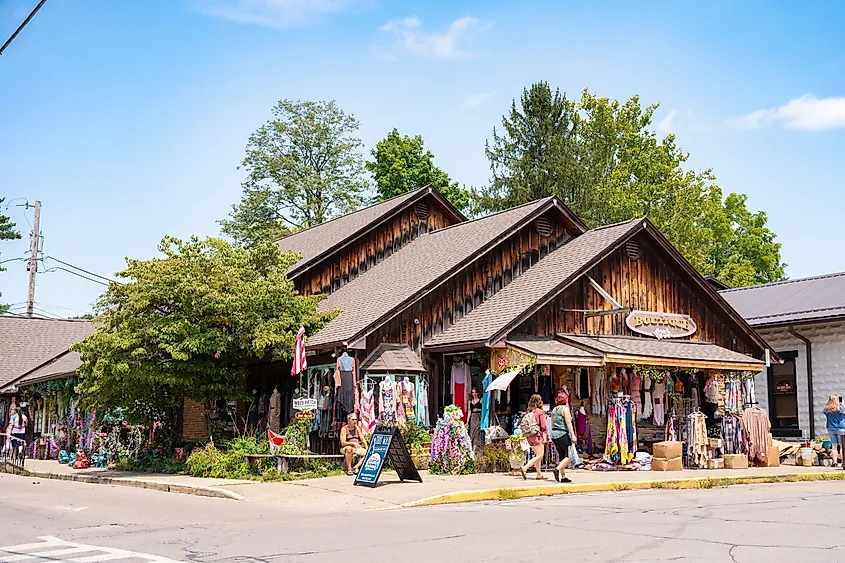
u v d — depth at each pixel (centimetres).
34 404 3512
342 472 1969
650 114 5556
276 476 1922
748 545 966
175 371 2123
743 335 2641
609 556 905
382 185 5372
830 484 1888
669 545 970
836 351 2675
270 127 5359
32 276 5338
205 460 2095
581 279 2344
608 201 5219
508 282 2469
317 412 2192
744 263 5981
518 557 908
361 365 2111
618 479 1805
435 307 2303
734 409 2380
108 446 2616
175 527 1259
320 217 5284
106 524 1324
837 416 2231
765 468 2219
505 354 2098
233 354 2206
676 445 2070
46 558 998
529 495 1612
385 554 947
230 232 5206
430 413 2236
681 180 5456
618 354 2086
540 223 2573
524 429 1800
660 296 2503
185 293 2109
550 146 5212
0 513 1521
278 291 2216
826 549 934
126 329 2145
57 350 3925
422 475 1911
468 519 1234
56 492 1925
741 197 6381
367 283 2630
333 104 5438
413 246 2864
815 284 3003
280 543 1054
